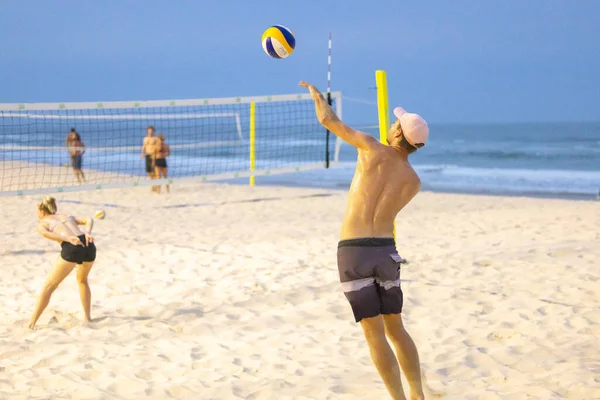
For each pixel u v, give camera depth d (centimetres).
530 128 9206
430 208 1344
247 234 1027
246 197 1592
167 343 521
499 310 577
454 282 677
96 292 687
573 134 6988
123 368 464
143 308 624
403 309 590
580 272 699
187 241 970
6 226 1136
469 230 1016
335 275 714
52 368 469
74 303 649
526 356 461
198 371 456
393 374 347
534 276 691
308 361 469
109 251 892
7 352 506
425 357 470
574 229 980
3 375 457
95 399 409
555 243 870
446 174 2630
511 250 824
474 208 1330
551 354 463
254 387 423
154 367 466
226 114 1636
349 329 541
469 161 3494
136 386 430
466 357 462
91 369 462
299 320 571
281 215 1265
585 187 2011
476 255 798
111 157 2864
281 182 2202
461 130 9031
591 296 613
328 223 1144
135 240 976
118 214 1284
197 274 748
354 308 350
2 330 567
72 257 563
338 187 1994
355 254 349
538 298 609
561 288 643
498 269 729
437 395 394
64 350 507
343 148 4150
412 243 908
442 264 757
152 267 791
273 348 502
